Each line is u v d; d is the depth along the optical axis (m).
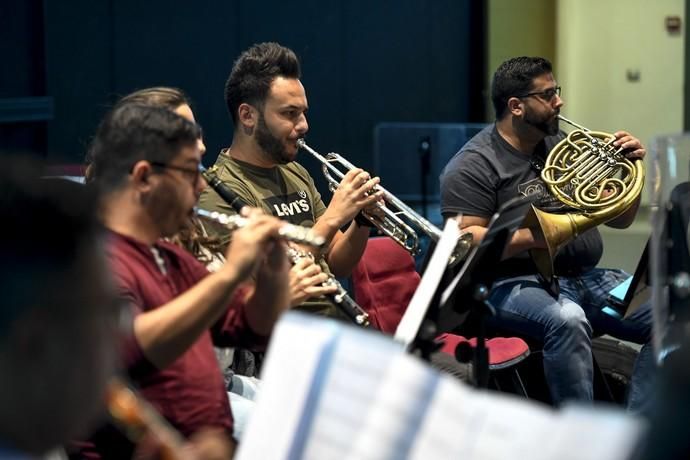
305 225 5.16
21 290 1.76
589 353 5.39
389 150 9.42
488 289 4.13
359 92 10.34
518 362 5.43
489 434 2.14
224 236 4.61
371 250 5.63
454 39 10.46
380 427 2.22
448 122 10.55
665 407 2.26
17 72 9.20
